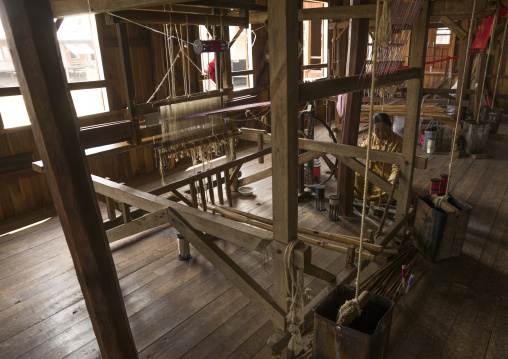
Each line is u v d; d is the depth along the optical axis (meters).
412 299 2.70
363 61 3.55
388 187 3.36
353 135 3.82
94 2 1.76
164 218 2.38
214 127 3.23
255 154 3.97
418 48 2.90
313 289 2.85
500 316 2.51
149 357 2.27
